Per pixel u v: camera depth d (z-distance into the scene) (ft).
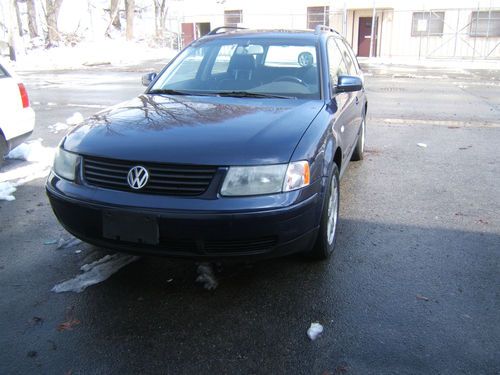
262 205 9.91
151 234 10.00
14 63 74.95
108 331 9.95
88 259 12.91
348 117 15.71
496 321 10.26
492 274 12.18
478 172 20.92
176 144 10.43
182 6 96.02
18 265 12.59
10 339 9.68
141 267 12.44
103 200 10.26
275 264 12.57
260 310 10.63
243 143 10.41
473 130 29.17
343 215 15.98
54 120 31.60
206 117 11.92
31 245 13.73
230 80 14.90
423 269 12.40
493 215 16.06
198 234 9.86
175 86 15.14
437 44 81.66
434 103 38.86
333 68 15.92
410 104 38.42
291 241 10.50
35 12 113.91
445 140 26.71
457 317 10.39
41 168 21.18
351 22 84.99
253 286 11.56
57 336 9.78
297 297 11.12
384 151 24.49
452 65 72.28
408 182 19.53
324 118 12.48
